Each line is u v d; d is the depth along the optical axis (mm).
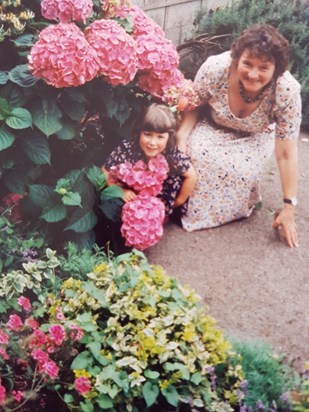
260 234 3516
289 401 2518
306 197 3842
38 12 3166
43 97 2990
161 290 2686
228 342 2627
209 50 4500
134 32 3301
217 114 3434
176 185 3381
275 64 3121
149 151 3223
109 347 2537
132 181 3219
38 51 2867
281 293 3176
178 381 2480
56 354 2514
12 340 2582
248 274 3266
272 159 4148
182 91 3381
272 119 3396
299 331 2980
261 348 2762
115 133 3410
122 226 3152
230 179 3432
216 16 4543
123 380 2430
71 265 2938
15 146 3061
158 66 3225
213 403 2461
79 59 2881
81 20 3096
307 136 4523
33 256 3033
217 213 3508
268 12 4613
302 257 3391
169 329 2545
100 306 2635
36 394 2479
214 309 3059
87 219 3064
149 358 2508
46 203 3031
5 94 2996
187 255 3346
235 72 3256
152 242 3199
